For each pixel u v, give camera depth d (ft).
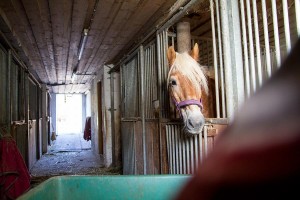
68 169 18.53
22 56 15.64
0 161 7.84
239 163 0.55
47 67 21.11
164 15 9.93
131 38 13.37
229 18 5.75
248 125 0.57
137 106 12.59
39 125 24.75
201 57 15.21
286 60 0.58
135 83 13.00
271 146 0.52
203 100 6.43
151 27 11.55
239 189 0.54
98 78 23.52
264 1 4.81
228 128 0.65
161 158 9.04
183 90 5.79
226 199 0.55
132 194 4.60
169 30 9.83
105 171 17.52
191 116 5.58
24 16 10.07
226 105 5.74
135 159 12.47
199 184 0.61
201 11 8.89
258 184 0.52
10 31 10.98
